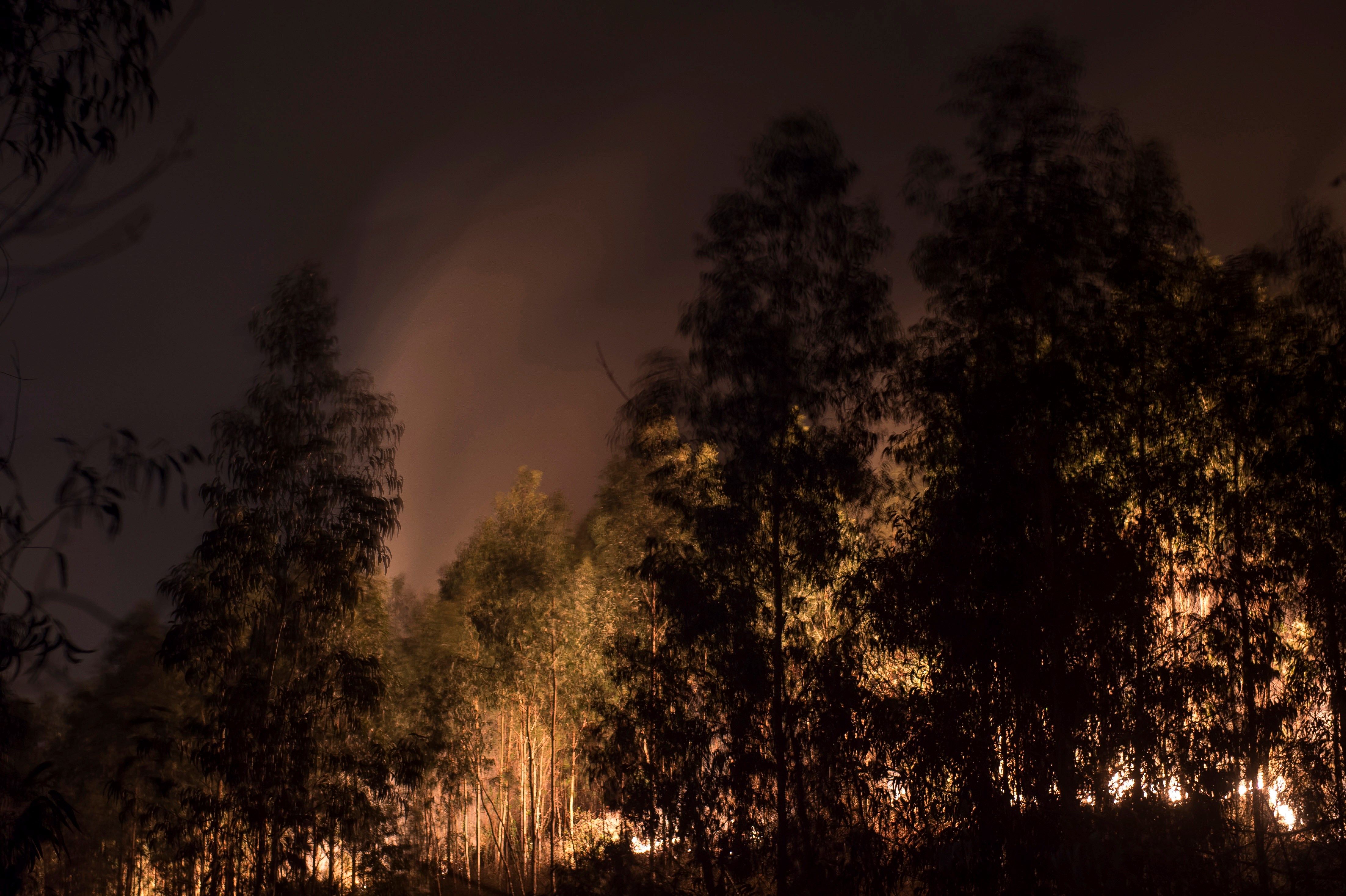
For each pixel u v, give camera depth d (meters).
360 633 14.54
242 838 11.70
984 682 8.65
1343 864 7.75
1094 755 8.05
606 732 13.96
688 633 10.16
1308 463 8.57
